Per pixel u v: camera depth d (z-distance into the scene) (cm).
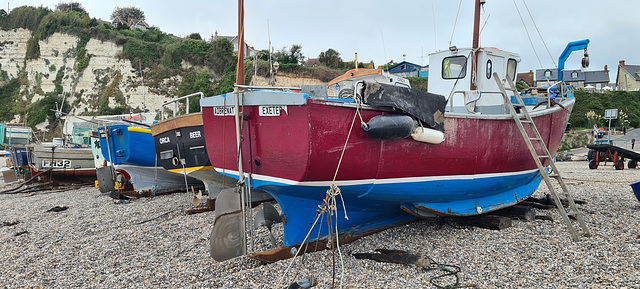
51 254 587
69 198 1213
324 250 526
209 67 4978
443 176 554
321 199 518
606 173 1368
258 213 493
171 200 1007
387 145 484
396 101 462
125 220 793
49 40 5309
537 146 681
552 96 763
